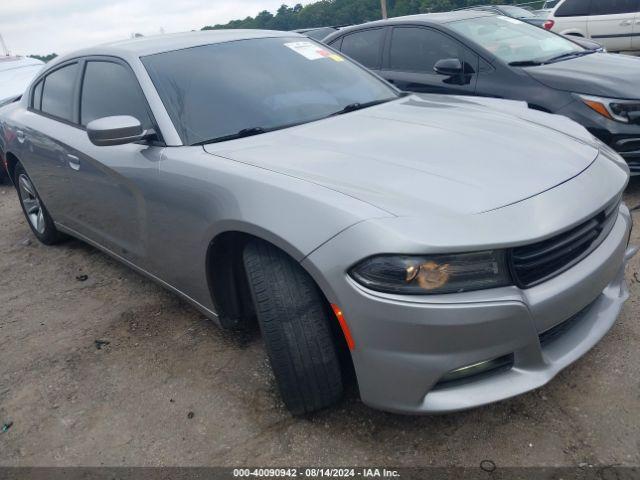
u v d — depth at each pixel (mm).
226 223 2268
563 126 2770
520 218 1906
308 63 3371
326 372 2150
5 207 6441
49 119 3906
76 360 3010
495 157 2266
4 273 4363
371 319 1875
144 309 3465
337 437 2232
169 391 2646
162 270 2980
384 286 1841
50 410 2629
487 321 1835
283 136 2674
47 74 4184
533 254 1913
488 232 1845
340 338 2199
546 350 2084
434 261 1808
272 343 2143
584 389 2338
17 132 4254
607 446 2047
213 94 2922
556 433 2133
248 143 2635
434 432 2203
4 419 2607
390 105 3137
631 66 4633
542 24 11750
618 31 10688
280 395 2441
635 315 2787
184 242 2633
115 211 3191
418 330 1829
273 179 2207
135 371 2840
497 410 2279
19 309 3715
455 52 5160
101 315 3467
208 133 2764
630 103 4102
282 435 2279
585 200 2082
